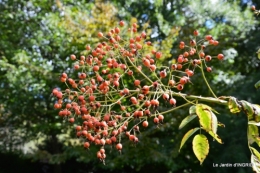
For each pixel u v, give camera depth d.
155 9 11.07
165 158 7.34
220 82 8.17
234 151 6.72
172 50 7.84
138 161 7.43
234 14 10.66
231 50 8.44
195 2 11.27
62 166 10.67
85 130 1.36
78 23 7.31
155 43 6.43
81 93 1.41
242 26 10.33
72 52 7.55
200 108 1.18
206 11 11.19
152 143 7.50
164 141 7.99
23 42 9.18
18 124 9.59
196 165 8.05
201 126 1.28
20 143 10.02
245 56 9.88
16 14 9.17
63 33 7.79
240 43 9.87
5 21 9.32
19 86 7.79
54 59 8.27
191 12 11.30
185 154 8.19
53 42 8.51
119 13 9.21
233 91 7.76
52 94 1.41
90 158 7.52
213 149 7.78
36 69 7.68
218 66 8.23
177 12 11.84
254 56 9.58
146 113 1.31
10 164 10.74
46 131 9.14
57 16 8.12
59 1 8.03
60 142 10.22
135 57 1.47
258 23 10.38
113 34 1.55
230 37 8.82
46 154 8.33
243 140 6.86
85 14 7.31
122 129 1.36
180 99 7.49
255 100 6.67
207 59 1.41
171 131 8.13
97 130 1.34
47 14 8.88
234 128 7.11
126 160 7.36
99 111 1.54
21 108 8.77
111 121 1.35
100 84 1.40
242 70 10.15
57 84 7.80
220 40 8.24
